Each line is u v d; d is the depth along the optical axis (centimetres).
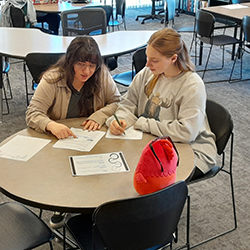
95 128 185
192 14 817
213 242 207
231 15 441
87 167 151
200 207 235
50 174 146
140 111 203
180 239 208
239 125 343
